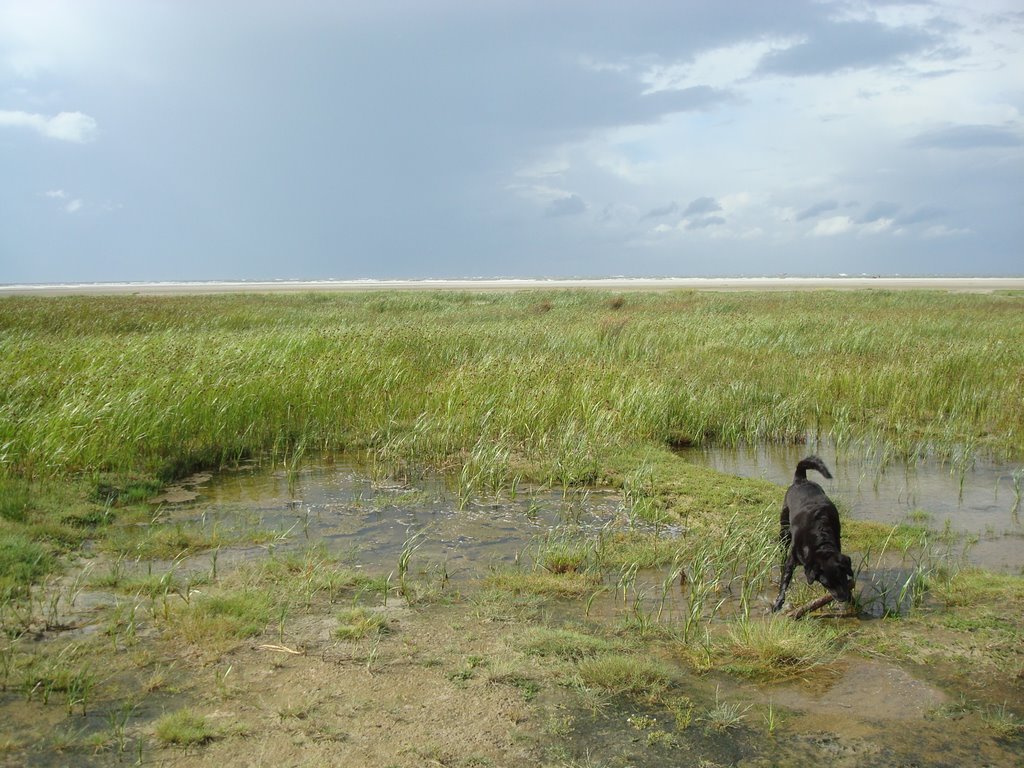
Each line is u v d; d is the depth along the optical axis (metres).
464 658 5.25
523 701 4.71
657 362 17.81
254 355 14.68
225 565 6.99
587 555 7.31
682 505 8.97
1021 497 9.49
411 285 109.75
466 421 12.12
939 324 24.08
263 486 9.84
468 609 6.13
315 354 15.95
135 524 8.13
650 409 12.63
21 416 10.20
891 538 7.81
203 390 11.84
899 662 5.31
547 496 9.52
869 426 13.28
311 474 10.46
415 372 15.54
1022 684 5.00
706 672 5.16
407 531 8.15
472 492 9.59
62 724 4.37
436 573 6.91
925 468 10.97
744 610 6.16
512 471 10.50
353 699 4.70
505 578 6.72
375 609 6.07
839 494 9.68
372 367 14.79
